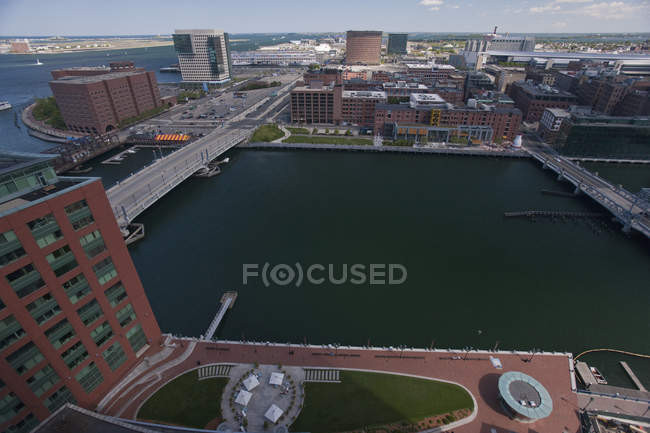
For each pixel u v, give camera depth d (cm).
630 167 18812
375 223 13200
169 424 6097
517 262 11069
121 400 6450
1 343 4631
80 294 5538
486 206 14712
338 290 9669
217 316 8494
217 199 15150
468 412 6419
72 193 5050
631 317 8925
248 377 6819
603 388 6950
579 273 10600
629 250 11825
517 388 6450
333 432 6034
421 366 7262
